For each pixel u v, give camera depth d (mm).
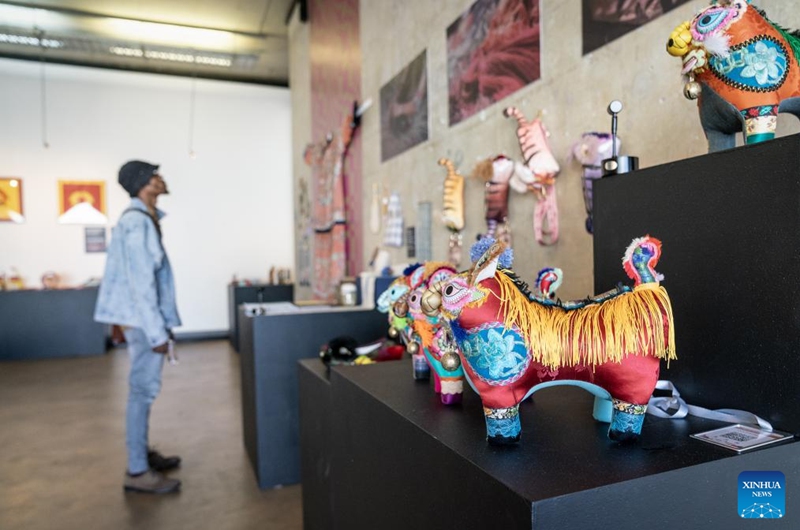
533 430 929
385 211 3676
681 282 997
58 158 7539
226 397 4422
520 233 2230
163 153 8039
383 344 2062
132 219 2434
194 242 8227
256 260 8523
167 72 8078
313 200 5848
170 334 2707
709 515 751
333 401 1479
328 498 1729
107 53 7465
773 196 831
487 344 827
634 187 1090
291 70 7113
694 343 978
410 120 3266
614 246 1143
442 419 1006
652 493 712
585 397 1152
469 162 2613
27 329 6445
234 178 8398
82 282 7633
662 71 1551
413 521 995
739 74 904
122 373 5508
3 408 4191
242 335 3078
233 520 2297
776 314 837
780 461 791
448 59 2795
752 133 917
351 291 3051
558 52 1982
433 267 1228
